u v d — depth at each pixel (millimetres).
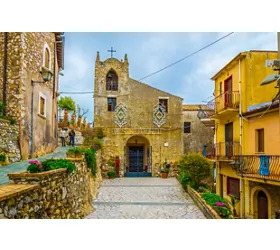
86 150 12336
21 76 11719
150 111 25656
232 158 13977
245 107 13750
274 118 11570
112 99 25812
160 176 24719
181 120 25828
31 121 12680
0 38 11914
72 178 8016
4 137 10453
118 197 14719
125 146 25562
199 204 12695
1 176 7184
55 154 14695
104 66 25875
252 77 13773
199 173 16406
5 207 3863
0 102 11469
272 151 11688
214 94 18422
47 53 15414
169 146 25375
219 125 17281
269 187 11594
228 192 15719
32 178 5164
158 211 11930
